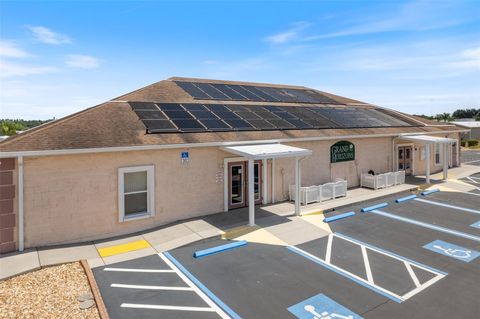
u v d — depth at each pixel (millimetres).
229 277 9008
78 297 7867
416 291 8203
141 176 12719
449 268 9492
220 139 14328
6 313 7137
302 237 12023
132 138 12469
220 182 14578
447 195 18594
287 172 16938
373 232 12578
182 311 7402
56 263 9672
